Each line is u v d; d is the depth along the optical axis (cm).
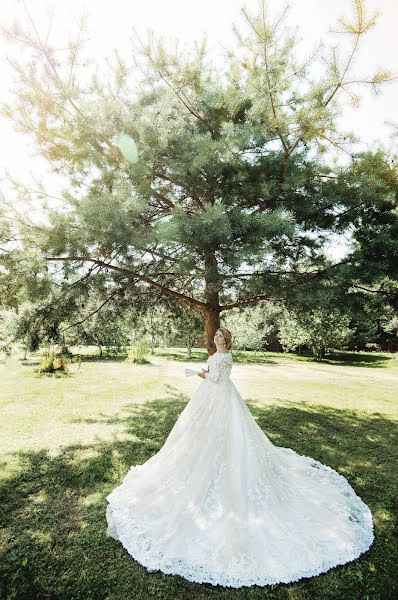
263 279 605
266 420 782
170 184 703
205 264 549
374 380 1413
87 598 276
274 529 327
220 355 420
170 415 802
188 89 654
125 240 489
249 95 526
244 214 503
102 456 551
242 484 359
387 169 550
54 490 441
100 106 551
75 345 663
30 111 555
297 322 766
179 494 367
